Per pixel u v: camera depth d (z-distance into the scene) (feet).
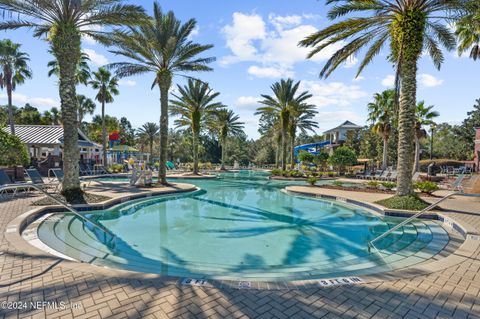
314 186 48.70
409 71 27.30
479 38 40.91
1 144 36.99
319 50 31.81
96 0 28.27
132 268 13.65
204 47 47.37
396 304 8.55
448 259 12.51
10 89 64.03
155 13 43.70
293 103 74.28
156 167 98.17
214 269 13.65
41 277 10.00
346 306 8.42
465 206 26.96
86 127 144.05
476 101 124.67
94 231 20.13
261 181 63.98
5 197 28.25
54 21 28.55
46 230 19.29
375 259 14.94
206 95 71.41
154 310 8.02
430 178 55.52
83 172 63.00
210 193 42.65
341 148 78.07
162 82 46.62
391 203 27.27
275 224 23.17
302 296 8.99
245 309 8.18
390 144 115.34
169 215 26.45
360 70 35.99
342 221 24.34
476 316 7.96
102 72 77.46
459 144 126.31
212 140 160.04
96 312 7.87
